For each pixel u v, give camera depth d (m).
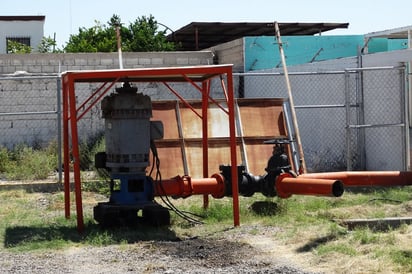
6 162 18.12
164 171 14.05
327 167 17.62
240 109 14.92
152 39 31.00
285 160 11.93
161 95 21.86
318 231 9.91
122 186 10.80
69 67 22.17
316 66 18.98
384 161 16.61
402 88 15.77
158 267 8.21
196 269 8.09
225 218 11.48
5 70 21.89
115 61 22.47
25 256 8.98
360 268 7.81
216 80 22.20
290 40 23.86
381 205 12.49
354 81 17.44
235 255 8.78
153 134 10.98
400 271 7.65
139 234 10.22
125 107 10.62
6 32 37.59
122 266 8.36
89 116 21.12
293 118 14.35
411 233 9.55
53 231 10.41
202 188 11.38
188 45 31.66
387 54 16.31
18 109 21.14
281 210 11.84
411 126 17.17
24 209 12.70
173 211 11.71
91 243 9.70
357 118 16.83
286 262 8.38
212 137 14.50
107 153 11.00
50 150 18.77
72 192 14.46
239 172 11.77
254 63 22.91
